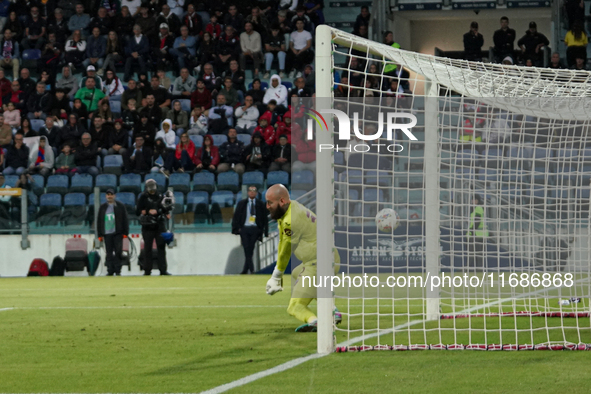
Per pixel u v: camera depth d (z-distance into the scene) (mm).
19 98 53469
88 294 27766
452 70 14812
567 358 11664
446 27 66188
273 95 51906
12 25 57969
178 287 31141
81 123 49969
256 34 55656
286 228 15078
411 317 17969
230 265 41750
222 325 17031
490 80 15273
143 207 40469
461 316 17766
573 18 56812
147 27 56875
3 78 53750
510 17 64125
